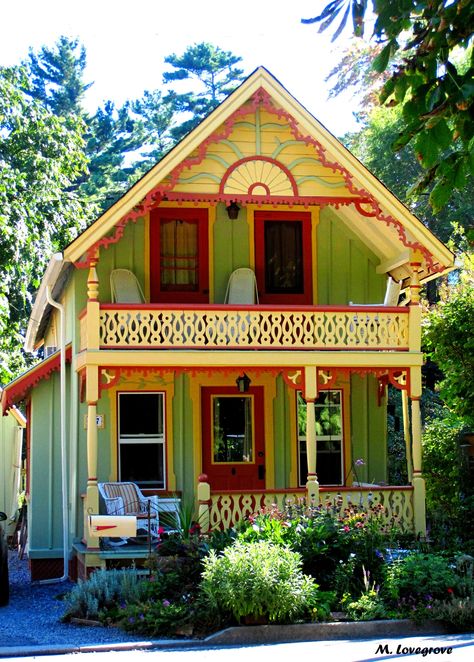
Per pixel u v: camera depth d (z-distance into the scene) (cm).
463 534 1558
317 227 1775
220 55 4497
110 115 4616
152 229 1714
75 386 1672
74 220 2814
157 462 1698
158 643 1053
